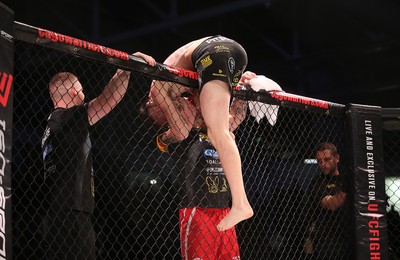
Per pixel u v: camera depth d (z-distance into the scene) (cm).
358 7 786
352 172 321
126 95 320
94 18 838
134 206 353
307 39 917
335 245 322
